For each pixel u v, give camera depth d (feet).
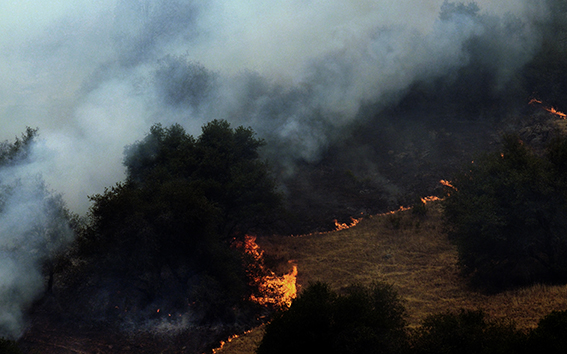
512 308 67.10
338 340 47.83
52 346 67.26
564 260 74.74
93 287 77.30
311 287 53.21
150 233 74.13
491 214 76.48
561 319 43.86
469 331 48.96
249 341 69.82
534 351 43.34
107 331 70.95
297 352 49.01
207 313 75.66
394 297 57.82
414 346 50.67
